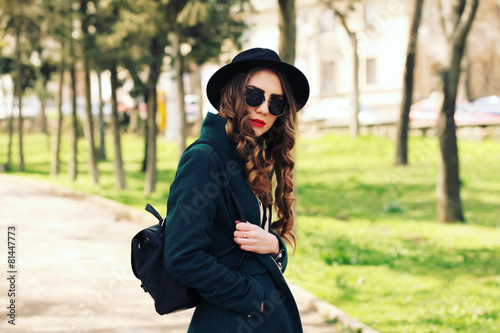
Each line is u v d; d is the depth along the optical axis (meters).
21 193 14.88
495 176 15.23
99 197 13.62
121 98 18.11
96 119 29.14
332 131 24.27
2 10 16.67
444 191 10.91
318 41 30.17
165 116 32.59
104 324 4.75
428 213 11.85
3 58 21.31
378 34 21.75
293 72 2.21
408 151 17.89
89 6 15.62
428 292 6.14
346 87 29.58
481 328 4.84
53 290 5.75
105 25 15.13
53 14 15.25
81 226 10.02
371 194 14.12
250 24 14.42
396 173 16.20
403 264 7.54
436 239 9.33
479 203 12.60
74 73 17.81
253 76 2.13
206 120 2.10
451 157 10.84
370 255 8.01
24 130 38.19
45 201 13.47
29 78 21.91
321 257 7.58
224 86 2.21
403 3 17.91
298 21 30.25
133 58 14.34
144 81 16.75
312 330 4.84
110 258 7.37
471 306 5.60
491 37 20.45
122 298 5.53
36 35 18.42
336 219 11.21
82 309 5.14
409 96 16.62
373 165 17.78
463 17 10.23
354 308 5.48
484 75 21.14
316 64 30.31
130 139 31.14
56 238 8.75
